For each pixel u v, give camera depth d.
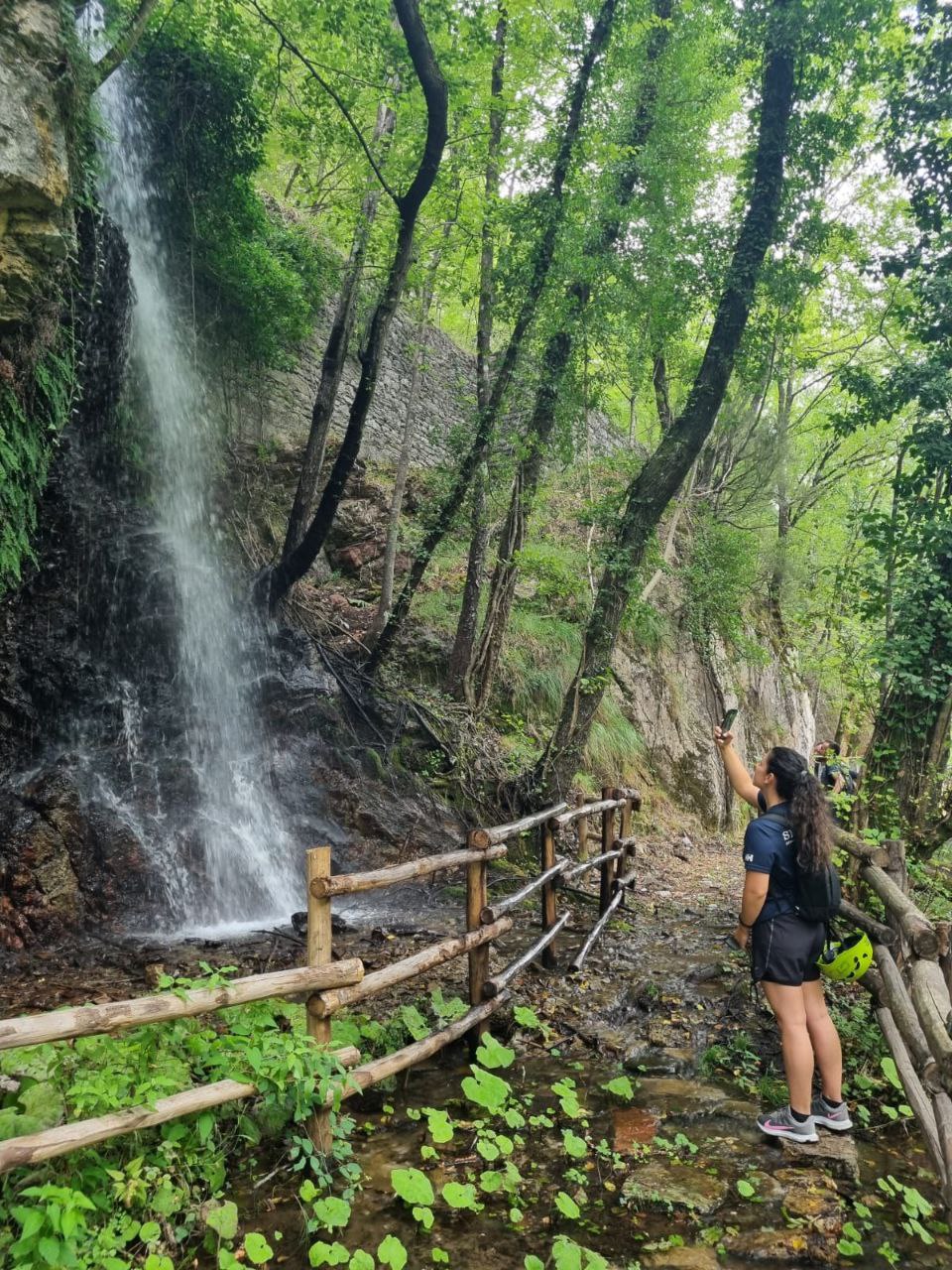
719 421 15.54
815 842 3.67
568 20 9.45
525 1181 3.24
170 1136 2.81
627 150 9.47
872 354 19.23
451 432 10.58
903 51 8.12
